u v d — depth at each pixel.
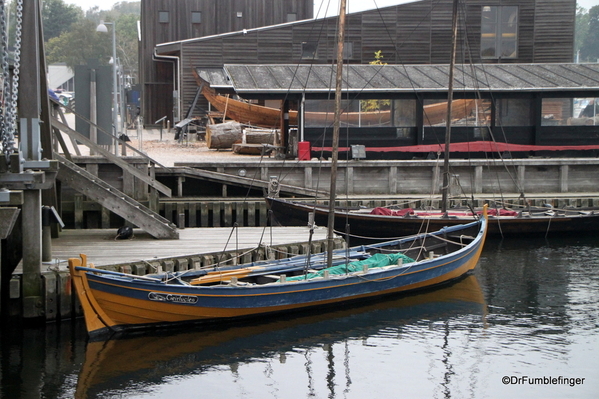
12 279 13.99
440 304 16.95
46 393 11.42
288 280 15.72
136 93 44.25
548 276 19.83
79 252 16.53
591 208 26.44
